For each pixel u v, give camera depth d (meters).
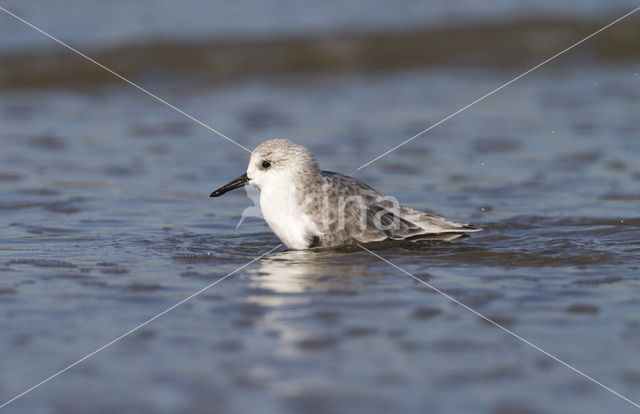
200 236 12.50
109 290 9.74
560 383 7.32
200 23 27.98
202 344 8.13
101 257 11.20
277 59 25.92
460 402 6.98
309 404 6.94
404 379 7.37
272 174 11.66
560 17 28.95
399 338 8.24
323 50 26.58
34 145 18.19
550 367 7.61
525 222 13.04
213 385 7.28
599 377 7.43
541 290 9.67
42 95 22.97
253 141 18.66
